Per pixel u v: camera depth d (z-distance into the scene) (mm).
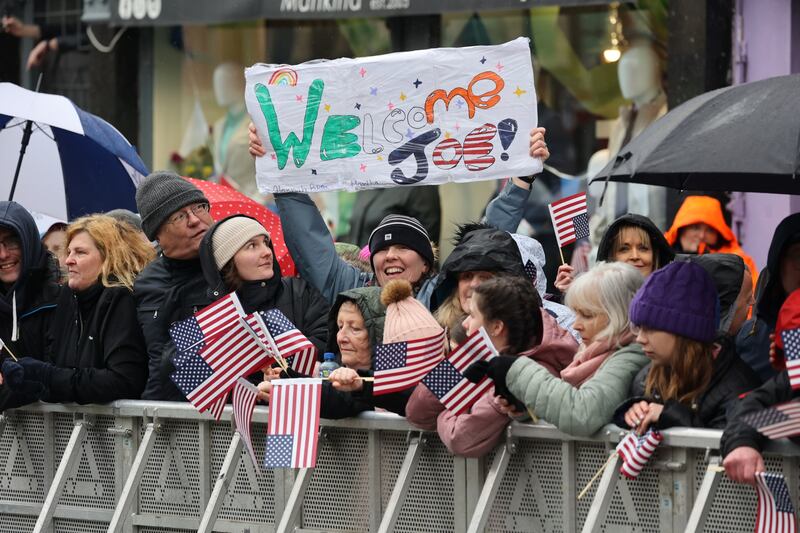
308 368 18641
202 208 21703
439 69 22062
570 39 36094
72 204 27922
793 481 15398
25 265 22656
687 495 16016
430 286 21094
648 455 15875
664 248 20250
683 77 34438
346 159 22531
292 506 18500
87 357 21203
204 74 40125
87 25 41125
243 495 19719
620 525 16516
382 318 19469
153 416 20312
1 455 22172
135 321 21203
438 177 22203
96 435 21109
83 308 21500
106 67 40844
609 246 20312
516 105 21828
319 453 19094
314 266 22656
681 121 17047
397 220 21344
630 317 16453
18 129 27828
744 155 16141
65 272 26078
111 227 21797
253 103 22891
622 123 35719
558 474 17109
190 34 40156
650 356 16266
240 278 20938
